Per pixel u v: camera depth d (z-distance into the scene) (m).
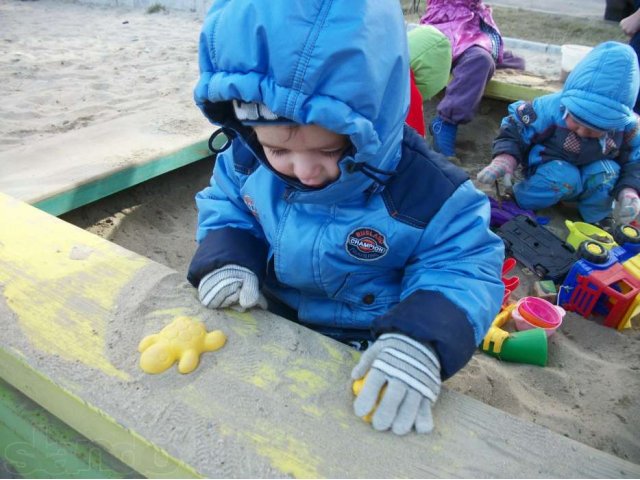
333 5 0.80
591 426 1.43
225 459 0.85
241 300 1.11
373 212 1.09
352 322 1.29
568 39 5.29
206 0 6.71
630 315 1.83
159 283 1.19
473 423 0.91
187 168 2.63
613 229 2.44
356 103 0.84
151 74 3.92
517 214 2.50
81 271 1.23
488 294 1.03
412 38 2.36
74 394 0.96
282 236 1.18
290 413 0.92
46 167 2.16
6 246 1.31
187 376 0.99
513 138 2.56
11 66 4.08
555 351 1.72
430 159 1.12
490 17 3.54
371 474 0.83
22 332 1.07
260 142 0.97
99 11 6.90
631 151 2.51
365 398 0.89
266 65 0.83
